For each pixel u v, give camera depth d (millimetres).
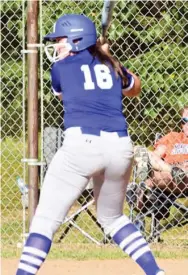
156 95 20875
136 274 15547
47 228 11758
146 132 21359
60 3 20328
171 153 18531
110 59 12094
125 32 20766
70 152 11594
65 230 18688
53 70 12039
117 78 12000
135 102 21266
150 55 20703
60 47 12117
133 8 20656
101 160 11633
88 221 20422
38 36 18828
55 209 11742
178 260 16875
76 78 11812
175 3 20828
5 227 20172
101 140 11602
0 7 20781
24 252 11836
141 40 20891
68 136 11695
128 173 11977
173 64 20750
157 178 18234
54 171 11734
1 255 16984
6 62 21391
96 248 17953
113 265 16312
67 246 18219
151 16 21125
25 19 20875
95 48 12094
